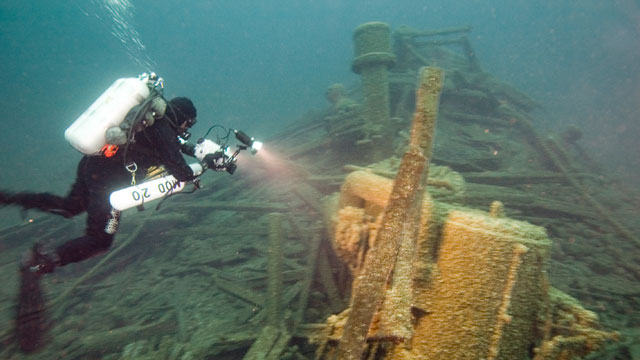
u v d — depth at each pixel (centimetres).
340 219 248
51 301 445
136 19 11512
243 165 907
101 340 346
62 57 9219
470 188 614
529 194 607
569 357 180
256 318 355
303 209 672
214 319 374
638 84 3070
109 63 10350
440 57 1251
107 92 205
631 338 291
